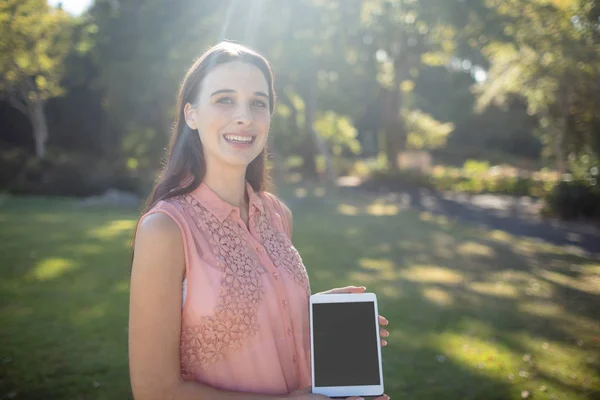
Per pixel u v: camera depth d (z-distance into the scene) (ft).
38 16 40.57
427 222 50.14
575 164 61.00
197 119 5.72
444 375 15.83
